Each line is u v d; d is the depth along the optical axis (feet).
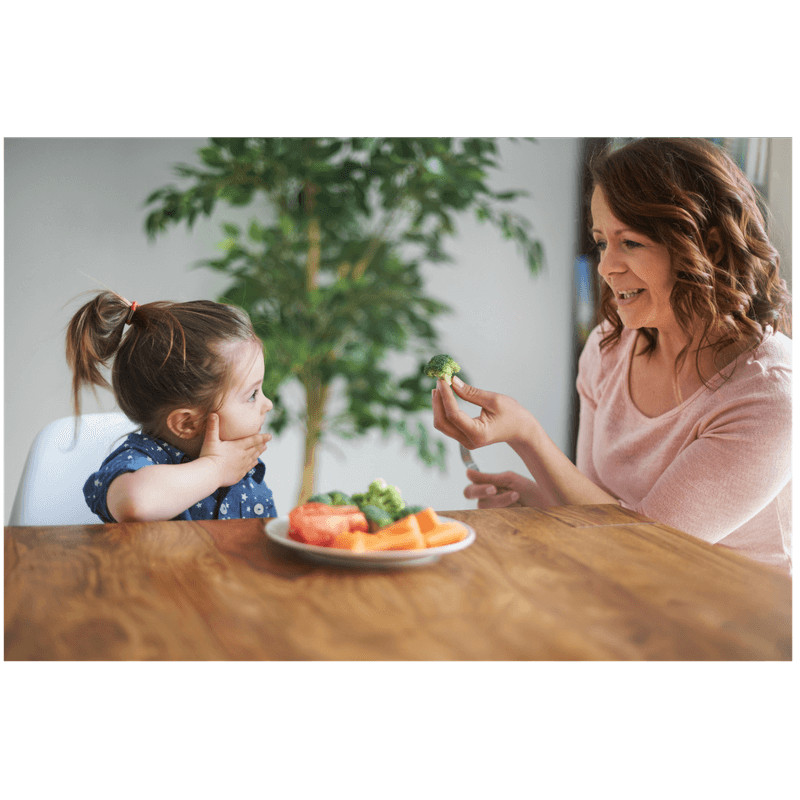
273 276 6.96
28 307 8.02
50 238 8.01
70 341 4.27
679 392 4.68
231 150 6.43
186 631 2.01
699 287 4.32
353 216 7.20
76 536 2.95
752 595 2.38
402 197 6.99
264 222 8.52
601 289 5.18
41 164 7.92
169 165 8.25
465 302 9.00
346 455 9.21
